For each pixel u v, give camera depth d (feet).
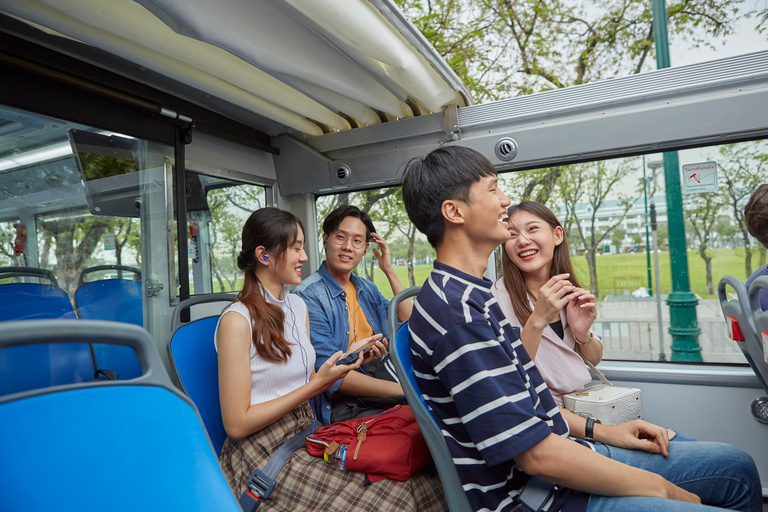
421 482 4.42
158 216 6.63
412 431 4.49
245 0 4.43
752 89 6.35
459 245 3.93
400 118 8.15
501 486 3.48
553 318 4.79
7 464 1.80
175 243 6.85
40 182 5.27
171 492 2.27
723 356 7.64
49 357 5.27
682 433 7.44
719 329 7.68
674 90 6.65
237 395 4.66
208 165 7.87
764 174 7.00
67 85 5.28
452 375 3.36
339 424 5.00
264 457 4.71
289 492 4.46
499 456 3.12
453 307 3.52
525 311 5.98
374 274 9.50
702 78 6.52
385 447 4.32
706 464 4.09
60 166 5.47
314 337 6.89
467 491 3.50
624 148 7.13
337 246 7.29
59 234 5.48
